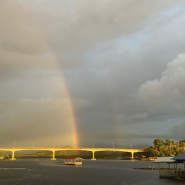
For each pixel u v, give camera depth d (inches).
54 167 7583.7
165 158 3538.4
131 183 3380.9
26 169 6565.0
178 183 2979.8
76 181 3705.7
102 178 4106.8
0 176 4448.8
